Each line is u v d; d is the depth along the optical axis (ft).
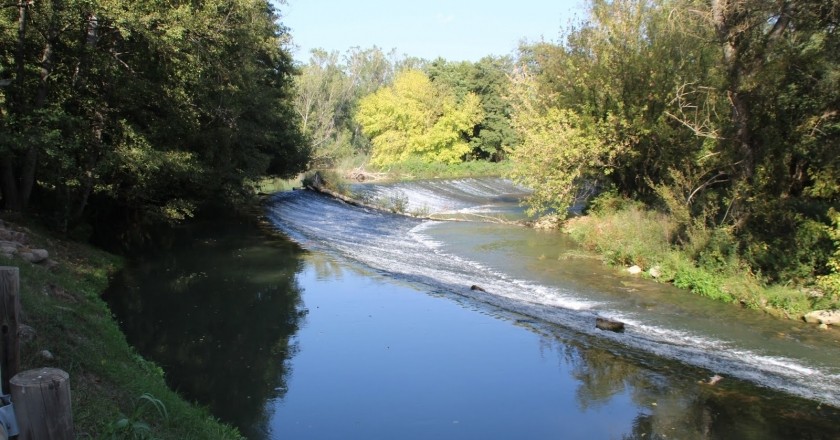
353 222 91.20
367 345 35.37
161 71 51.60
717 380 30.45
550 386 29.81
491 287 49.67
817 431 25.41
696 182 59.77
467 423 25.81
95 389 20.30
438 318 40.86
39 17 44.04
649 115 67.21
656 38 68.13
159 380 26.63
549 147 72.43
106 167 48.37
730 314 41.75
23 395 9.73
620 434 25.08
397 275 53.93
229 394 28.25
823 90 48.39
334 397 28.22
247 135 79.41
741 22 48.60
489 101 206.28
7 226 41.96
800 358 33.53
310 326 38.83
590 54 75.82
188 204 69.36
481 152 214.90
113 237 63.57
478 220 96.07
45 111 41.57
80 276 42.14
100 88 50.44
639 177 74.59
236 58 62.69
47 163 46.34
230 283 49.37
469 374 31.19
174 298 44.11
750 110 50.26
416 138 202.69
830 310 39.65
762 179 49.01
